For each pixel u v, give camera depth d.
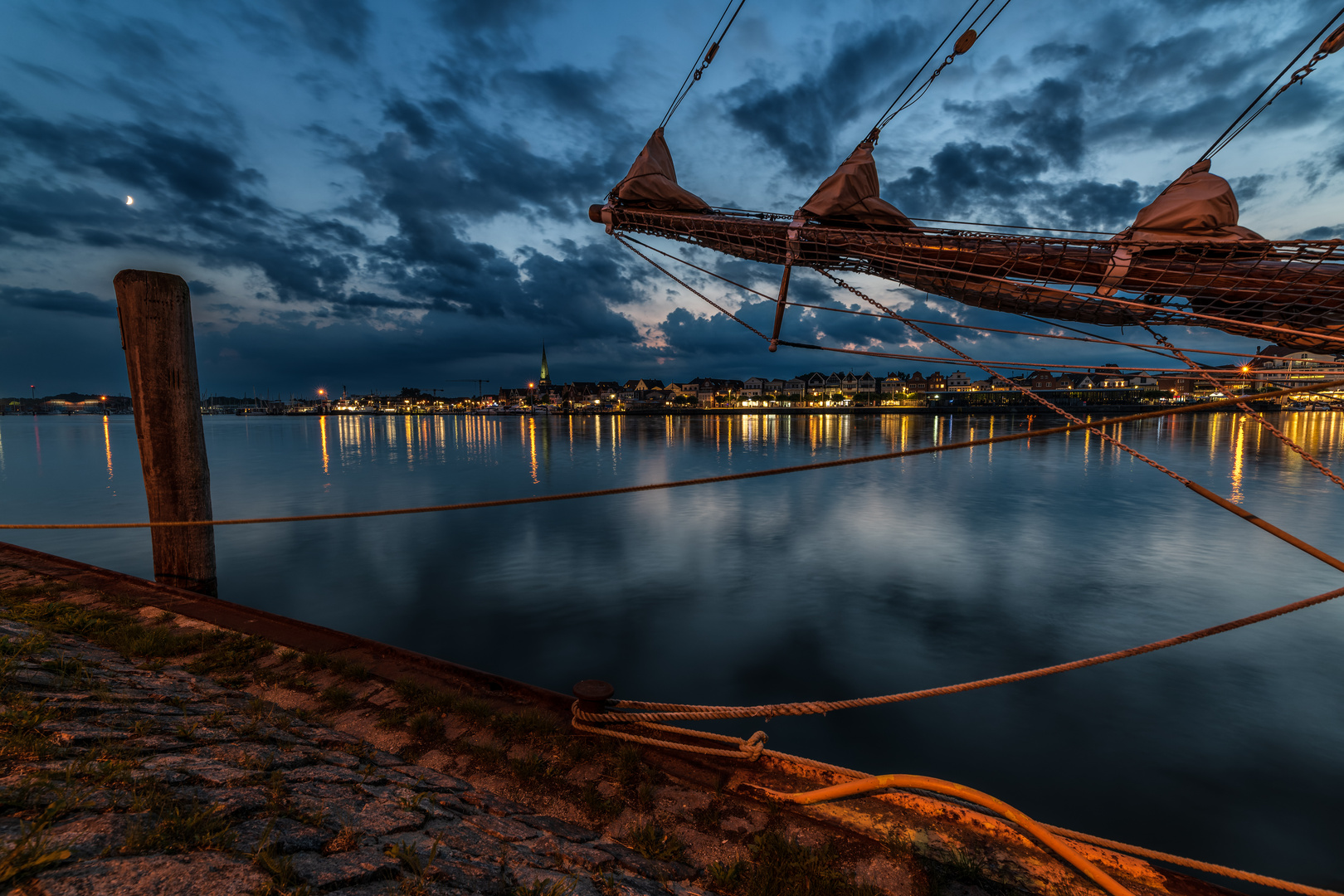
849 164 4.72
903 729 8.42
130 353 8.13
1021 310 4.55
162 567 8.42
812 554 18.20
